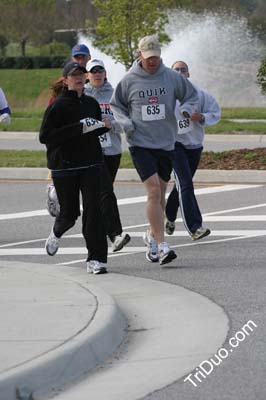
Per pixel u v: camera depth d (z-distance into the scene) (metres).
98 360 16.28
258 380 15.04
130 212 32.72
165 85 23.69
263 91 47.84
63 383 15.16
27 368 14.64
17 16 183.38
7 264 24.19
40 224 30.89
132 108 23.78
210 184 39.47
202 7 129.12
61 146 22.64
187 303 20.33
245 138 59.25
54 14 186.25
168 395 14.44
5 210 33.66
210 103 26.59
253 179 40.12
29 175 42.00
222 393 14.46
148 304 20.34
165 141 23.88
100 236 23.28
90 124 22.27
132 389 14.77
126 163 42.66
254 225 29.91
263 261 24.59
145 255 25.77
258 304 20.12
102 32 87.12
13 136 63.19
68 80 22.55
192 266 24.19
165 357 16.45
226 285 21.98
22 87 153.75
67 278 21.91
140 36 85.56
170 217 28.00
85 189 22.89
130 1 85.75
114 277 23.09
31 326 17.20
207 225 30.08
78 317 17.81
